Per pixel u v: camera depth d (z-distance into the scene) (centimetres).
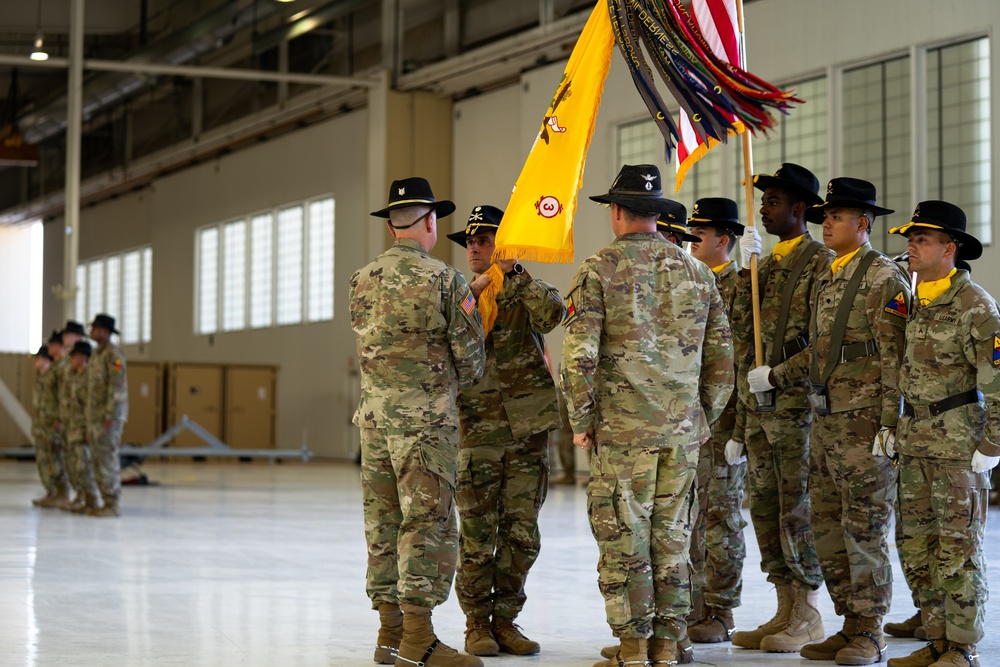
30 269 3975
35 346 3975
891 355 483
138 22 2705
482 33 2178
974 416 466
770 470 537
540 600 659
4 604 638
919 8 1480
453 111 2377
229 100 2839
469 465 514
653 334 438
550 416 512
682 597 438
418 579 458
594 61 521
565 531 1047
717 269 565
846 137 1581
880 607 492
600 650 516
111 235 3488
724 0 556
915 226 475
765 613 618
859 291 498
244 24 2447
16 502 1421
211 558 858
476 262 538
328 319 2608
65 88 2912
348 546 946
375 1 2373
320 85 2497
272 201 2783
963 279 470
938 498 468
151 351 3275
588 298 435
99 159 3331
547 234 504
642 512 433
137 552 893
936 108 1474
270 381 2694
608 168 1958
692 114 511
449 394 475
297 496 1555
